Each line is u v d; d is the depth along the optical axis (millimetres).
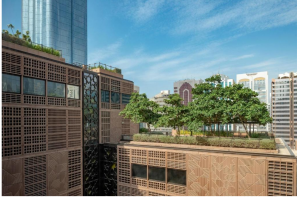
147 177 17969
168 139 18797
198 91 18766
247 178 14039
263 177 13586
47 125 15375
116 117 23219
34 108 14562
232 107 16328
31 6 64125
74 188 17406
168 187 16938
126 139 23344
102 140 21031
